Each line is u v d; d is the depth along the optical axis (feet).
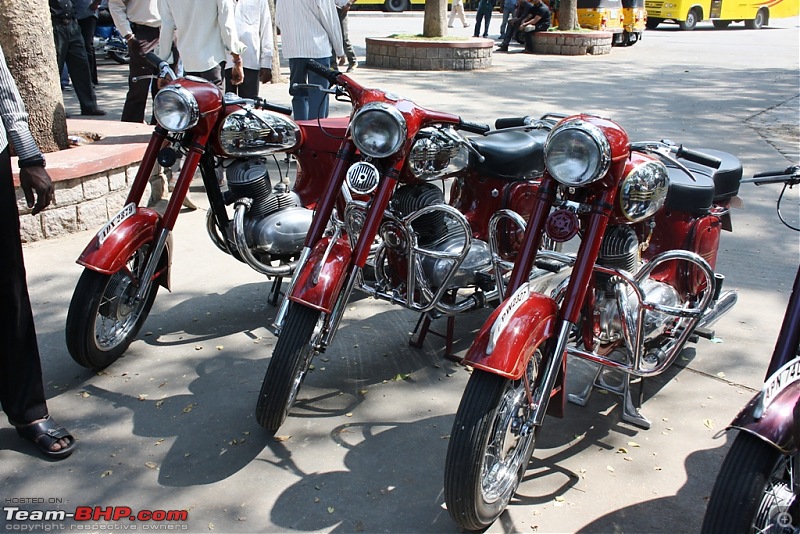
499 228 12.60
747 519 6.97
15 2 17.75
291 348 9.75
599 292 10.46
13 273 9.60
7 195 9.37
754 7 88.58
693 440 10.82
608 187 8.99
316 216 10.63
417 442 10.63
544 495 9.58
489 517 8.71
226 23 19.83
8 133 9.52
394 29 73.82
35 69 18.37
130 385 11.86
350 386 12.05
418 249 11.19
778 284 16.16
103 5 48.85
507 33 60.18
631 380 12.39
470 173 12.74
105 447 10.35
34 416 10.15
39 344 13.03
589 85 42.01
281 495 9.46
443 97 36.76
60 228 17.84
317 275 9.90
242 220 12.53
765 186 22.89
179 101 11.18
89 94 29.63
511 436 9.14
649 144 10.45
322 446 10.48
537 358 9.43
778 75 48.01
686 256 9.91
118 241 11.30
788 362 7.68
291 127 13.00
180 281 15.74
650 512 9.31
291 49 23.06
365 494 9.52
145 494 9.45
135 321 12.59
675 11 81.92
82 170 17.78
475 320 14.58
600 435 10.92
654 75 46.98
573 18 59.77
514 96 37.52
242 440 10.54
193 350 12.97
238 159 12.97
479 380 8.32
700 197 11.53
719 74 48.08
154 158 11.93
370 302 15.19
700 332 12.84
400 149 10.22
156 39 24.03
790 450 6.93
